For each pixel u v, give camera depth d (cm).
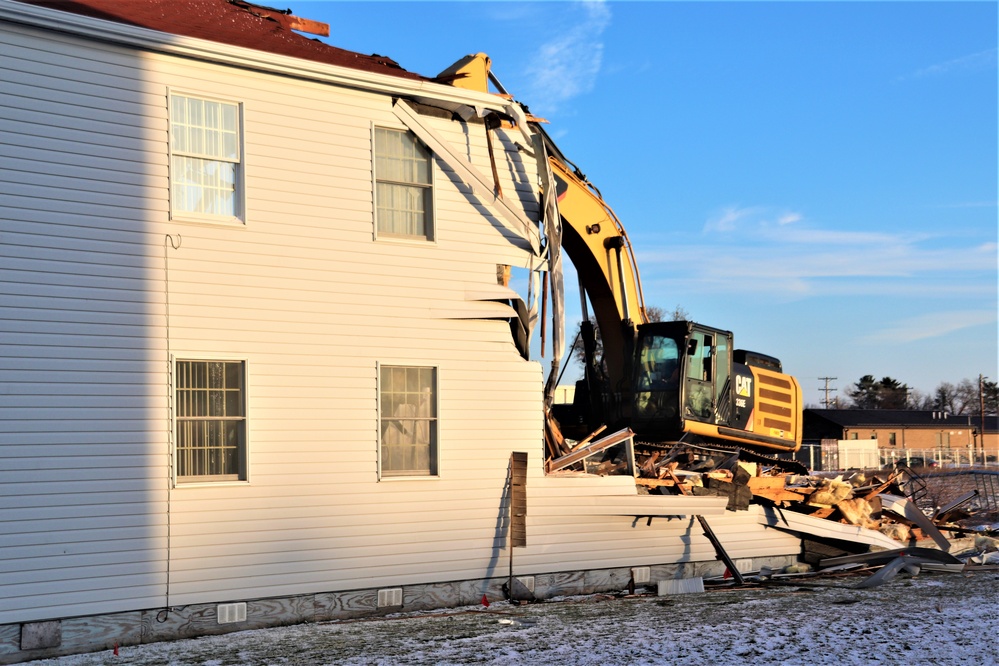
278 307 1291
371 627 1228
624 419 2052
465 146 1488
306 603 1279
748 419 2227
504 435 1477
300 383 1301
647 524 1612
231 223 1263
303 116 1331
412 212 1434
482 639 1134
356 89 1375
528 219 1547
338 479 1320
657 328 2036
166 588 1178
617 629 1191
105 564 1141
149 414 1186
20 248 1114
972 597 1449
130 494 1164
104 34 1166
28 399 1108
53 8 1159
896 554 1792
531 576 1474
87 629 1120
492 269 1498
